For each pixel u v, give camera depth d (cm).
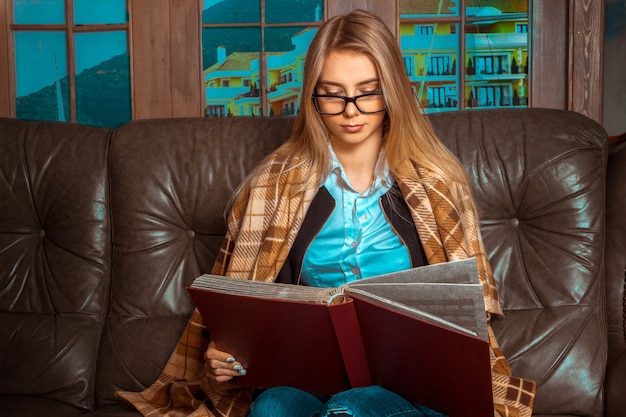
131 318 172
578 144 166
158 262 175
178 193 176
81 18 258
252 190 148
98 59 259
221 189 175
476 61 251
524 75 249
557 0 243
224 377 125
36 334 173
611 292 164
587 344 156
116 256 178
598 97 242
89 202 179
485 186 167
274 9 254
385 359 108
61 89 262
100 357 171
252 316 110
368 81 133
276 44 254
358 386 114
